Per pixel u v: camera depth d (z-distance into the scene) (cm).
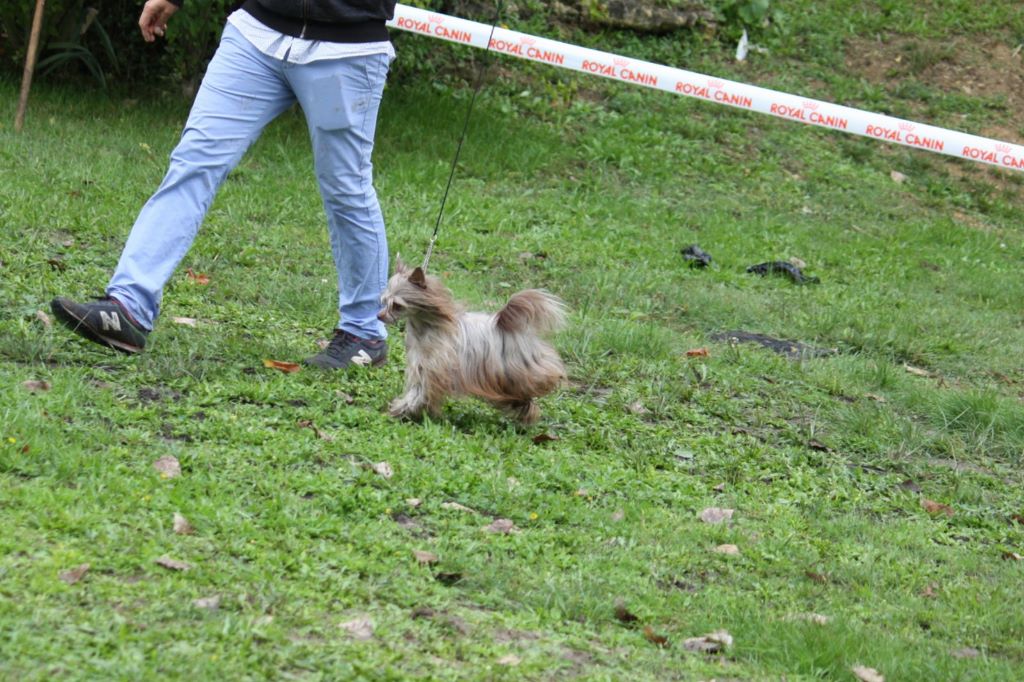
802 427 954
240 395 797
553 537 671
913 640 620
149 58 1783
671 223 1562
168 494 615
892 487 867
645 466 813
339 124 824
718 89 1546
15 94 1591
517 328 813
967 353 1239
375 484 693
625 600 608
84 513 575
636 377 1009
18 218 1109
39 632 468
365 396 845
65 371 773
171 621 496
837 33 2248
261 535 592
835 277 1457
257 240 1209
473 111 1812
